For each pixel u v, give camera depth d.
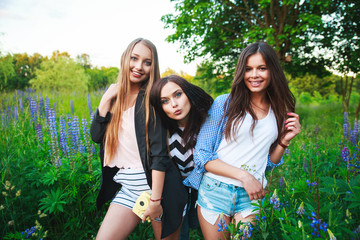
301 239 1.20
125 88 1.81
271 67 1.55
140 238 2.40
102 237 1.67
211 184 1.69
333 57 9.43
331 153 2.78
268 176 2.94
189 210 2.06
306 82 30.20
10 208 2.17
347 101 9.69
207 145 1.66
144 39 1.81
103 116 1.85
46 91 7.88
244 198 1.66
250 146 1.63
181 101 1.59
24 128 3.54
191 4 8.58
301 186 1.90
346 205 1.63
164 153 1.66
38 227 1.89
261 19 9.27
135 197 1.80
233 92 1.64
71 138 2.66
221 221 1.47
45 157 2.79
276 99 1.63
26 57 42.28
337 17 8.41
